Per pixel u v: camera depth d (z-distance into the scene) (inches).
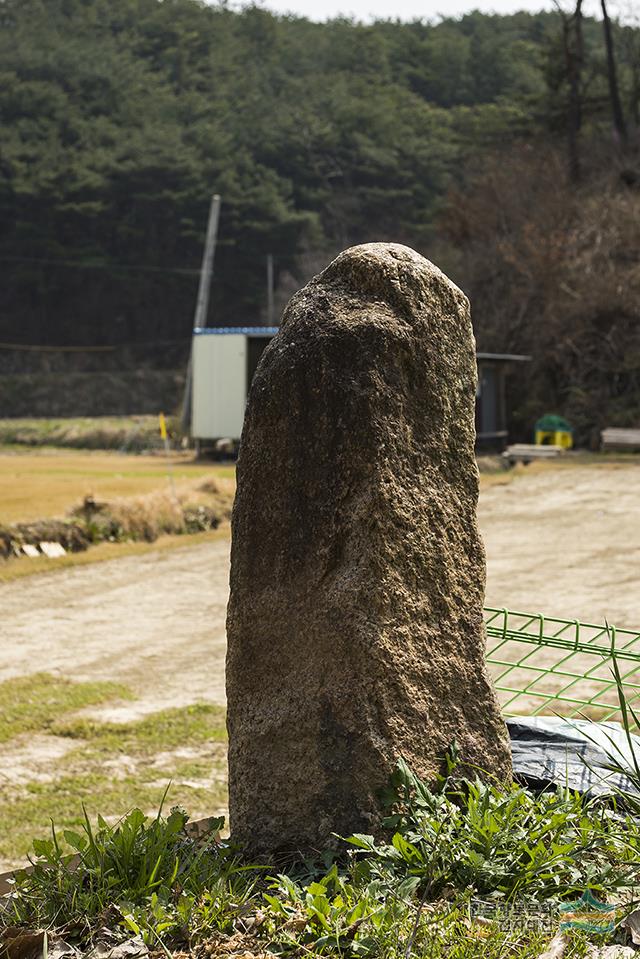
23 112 3934.5
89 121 3907.5
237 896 140.3
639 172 1846.7
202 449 1413.6
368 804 151.8
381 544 155.5
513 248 1685.5
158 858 142.6
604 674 365.1
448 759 158.1
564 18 2105.1
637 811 160.1
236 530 165.5
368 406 157.1
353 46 4928.6
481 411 1409.9
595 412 1541.6
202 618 508.7
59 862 149.0
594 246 1603.1
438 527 162.6
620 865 146.6
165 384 3422.7
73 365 3577.8
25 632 482.0
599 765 168.6
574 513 865.5
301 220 3444.9
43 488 887.7
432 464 163.3
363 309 161.8
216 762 298.8
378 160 3545.8
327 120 3865.7
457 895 137.0
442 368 165.5
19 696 369.7
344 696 153.9
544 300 1619.1
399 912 130.9
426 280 166.6
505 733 166.4
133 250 3597.4
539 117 2274.9
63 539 694.5
